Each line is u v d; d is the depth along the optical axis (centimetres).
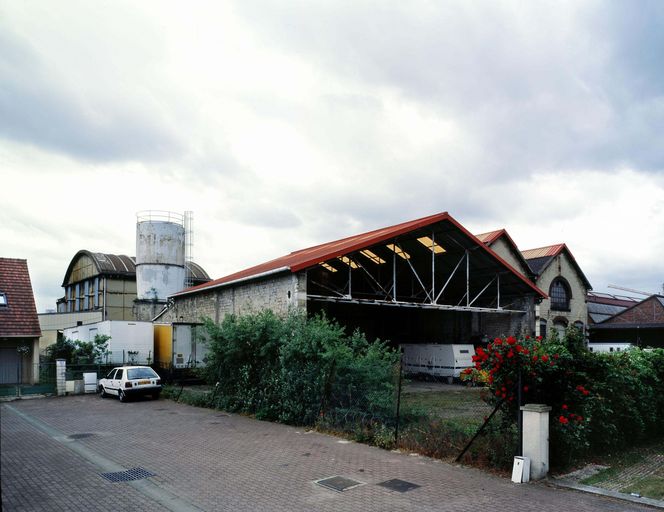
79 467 925
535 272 3400
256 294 2238
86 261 4912
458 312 3177
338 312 3388
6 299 2470
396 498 734
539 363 873
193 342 2550
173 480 833
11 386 2162
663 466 927
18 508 707
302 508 696
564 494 756
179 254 4134
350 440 1143
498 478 838
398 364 1207
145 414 1614
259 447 1077
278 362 1448
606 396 999
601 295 4681
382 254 2705
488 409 1549
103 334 2570
